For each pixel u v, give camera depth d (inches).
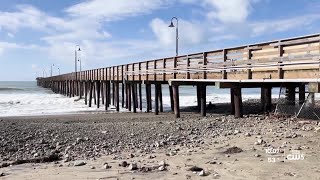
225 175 322.0
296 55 490.3
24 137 579.2
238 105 706.8
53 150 500.4
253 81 577.3
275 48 538.3
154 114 1117.7
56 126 697.6
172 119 874.8
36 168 392.2
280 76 523.8
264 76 563.5
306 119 625.6
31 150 503.5
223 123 657.6
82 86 2076.8
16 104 1706.4
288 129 524.7
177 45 1042.1
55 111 1357.0
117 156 450.9
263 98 897.5
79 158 451.2
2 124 725.3
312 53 467.5
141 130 642.8
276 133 499.5
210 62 714.2
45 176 346.6
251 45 594.6
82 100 1977.1
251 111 902.4
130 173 342.3
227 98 1918.1
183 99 1886.1
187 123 703.1
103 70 1518.2
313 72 470.3
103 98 1723.7
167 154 434.6
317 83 465.7
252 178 309.6
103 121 908.0
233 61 633.0
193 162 378.9
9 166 412.2
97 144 539.2
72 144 537.6
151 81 1081.4
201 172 325.7
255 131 535.8
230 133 545.0
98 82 1598.2
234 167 346.9
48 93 3053.6
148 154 451.5
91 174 345.4
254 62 578.9
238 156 391.5
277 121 618.8
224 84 681.0
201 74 754.2
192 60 788.0
